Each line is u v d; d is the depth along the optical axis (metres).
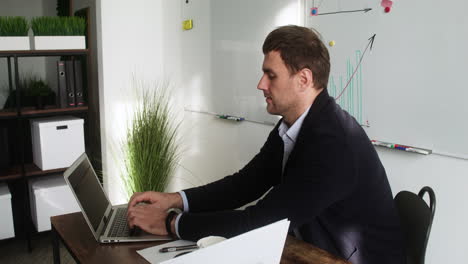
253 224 1.26
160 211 1.48
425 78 1.78
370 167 1.37
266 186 1.61
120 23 3.36
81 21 3.17
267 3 2.47
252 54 2.62
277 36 1.32
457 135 1.69
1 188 3.06
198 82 3.20
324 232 1.41
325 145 1.27
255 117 2.67
